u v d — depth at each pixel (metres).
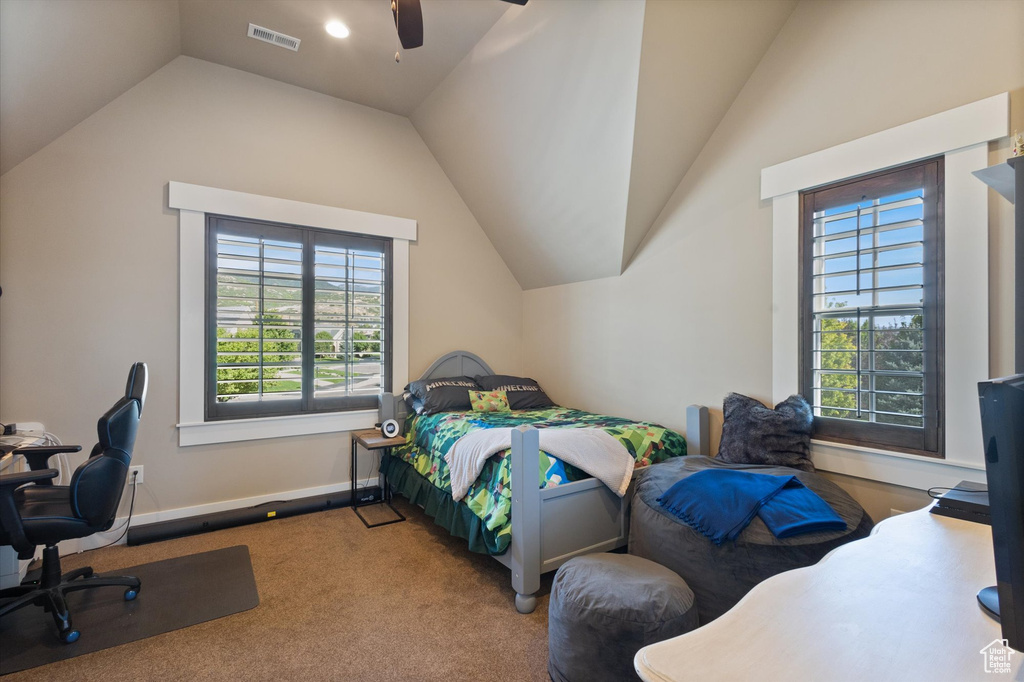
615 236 3.04
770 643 0.68
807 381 2.26
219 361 3.05
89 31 2.19
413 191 3.82
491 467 2.26
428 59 3.01
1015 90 1.65
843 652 0.66
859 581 0.87
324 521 3.07
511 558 2.05
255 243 3.16
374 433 3.41
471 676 1.63
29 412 2.54
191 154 2.98
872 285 2.04
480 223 4.11
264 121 3.22
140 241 2.82
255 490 3.16
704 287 2.72
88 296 2.68
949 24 1.80
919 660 0.64
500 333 4.23
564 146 2.85
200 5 2.54
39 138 2.50
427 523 3.05
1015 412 0.59
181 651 1.75
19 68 2.02
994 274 1.70
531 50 2.60
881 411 2.02
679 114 2.47
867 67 2.03
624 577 1.60
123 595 2.13
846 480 2.11
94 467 1.88
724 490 1.84
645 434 2.56
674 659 0.65
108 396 2.72
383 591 2.19
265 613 2.00
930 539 1.06
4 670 1.63
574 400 3.72
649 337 3.07
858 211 2.07
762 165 2.42
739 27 2.25
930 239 1.86
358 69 3.13
